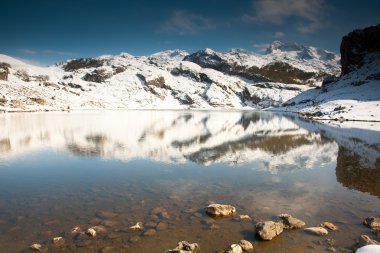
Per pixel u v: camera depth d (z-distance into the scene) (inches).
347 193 618.8
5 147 1226.0
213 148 1238.9
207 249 379.6
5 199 586.9
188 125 2406.5
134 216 492.4
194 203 557.6
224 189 650.8
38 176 773.9
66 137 1519.4
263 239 401.7
